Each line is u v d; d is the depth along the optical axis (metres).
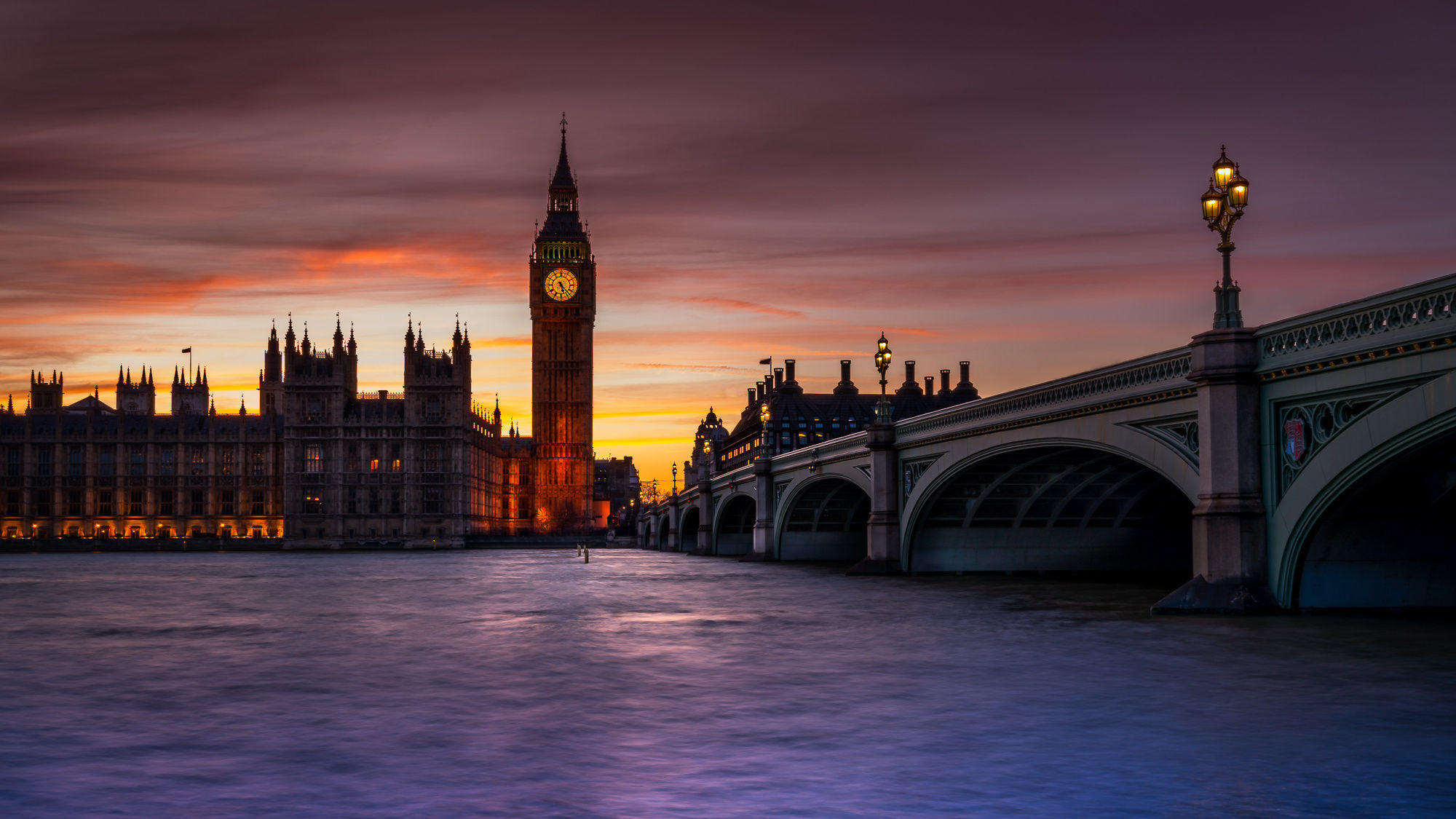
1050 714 18.86
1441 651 25.50
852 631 32.91
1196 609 32.62
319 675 24.81
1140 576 63.44
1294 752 15.84
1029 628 32.78
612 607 45.19
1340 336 28.62
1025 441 45.62
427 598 54.00
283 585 69.69
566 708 19.98
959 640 30.09
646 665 25.73
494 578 78.69
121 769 15.50
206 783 14.69
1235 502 32.19
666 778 14.65
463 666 26.03
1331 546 31.78
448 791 14.12
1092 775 14.61
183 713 19.95
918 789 14.00
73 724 19.05
